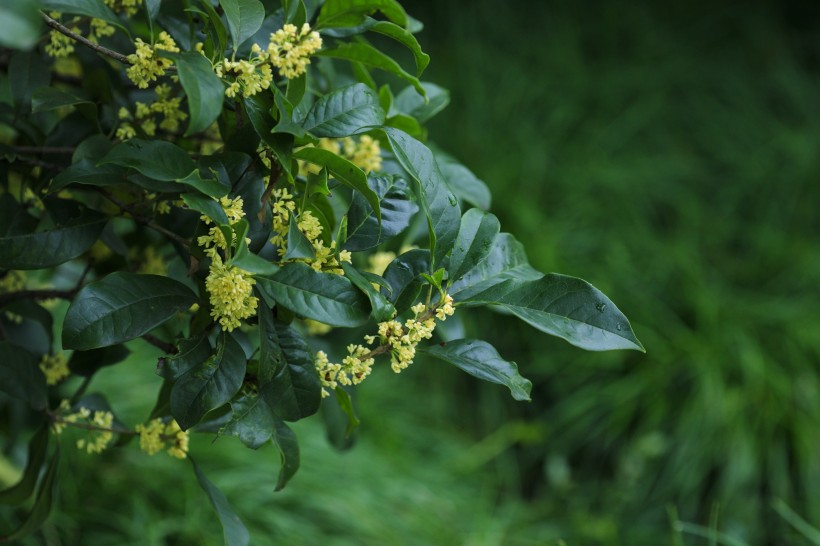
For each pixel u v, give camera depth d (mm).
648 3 4098
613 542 2566
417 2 4031
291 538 2256
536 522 2703
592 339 1222
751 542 2568
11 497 1375
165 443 1345
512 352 3066
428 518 2514
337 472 2496
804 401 2762
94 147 1252
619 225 3215
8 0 1116
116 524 2182
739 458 2635
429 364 3064
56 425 1365
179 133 1366
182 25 1317
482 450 2855
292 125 1194
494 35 3936
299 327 1511
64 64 1487
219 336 1219
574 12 4066
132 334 1218
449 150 3463
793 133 3496
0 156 1293
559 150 3475
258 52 1207
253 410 1212
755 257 3182
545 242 3086
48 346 1493
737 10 3980
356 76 1349
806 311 2959
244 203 1233
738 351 2873
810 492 2596
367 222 1258
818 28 3992
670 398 2859
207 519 2238
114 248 1381
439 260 1234
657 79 3705
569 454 2910
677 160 3453
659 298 3059
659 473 2715
